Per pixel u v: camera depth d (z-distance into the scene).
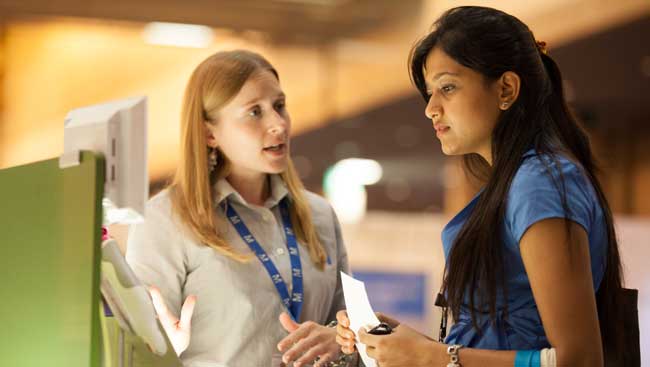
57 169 1.72
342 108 9.81
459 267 1.95
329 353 2.43
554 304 1.76
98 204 1.62
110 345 1.91
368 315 2.12
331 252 2.84
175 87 8.99
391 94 9.70
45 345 1.73
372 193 10.59
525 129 1.96
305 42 9.30
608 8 8.73
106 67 8.96
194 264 2.57
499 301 1.93
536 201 1.81
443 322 2.15
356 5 8.72
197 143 2.62
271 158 2.61
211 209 2.60
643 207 11.62
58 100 8.95
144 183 1.79
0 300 1.91
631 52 9.45
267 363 2.56
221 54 2.69
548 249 1.77
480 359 1.83
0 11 8.51
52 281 1.72
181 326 2.28
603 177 2.09
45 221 1.75
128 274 1.92
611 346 2.02
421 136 10.37
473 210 1.99
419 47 2.08
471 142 2.01
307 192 2.96
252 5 8.66
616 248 2.04
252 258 2.60
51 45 8.82
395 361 1.92
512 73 1.96
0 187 1.94
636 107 11.27
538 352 1.77
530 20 8.71
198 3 8.62
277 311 2.60
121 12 8.69
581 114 11.31
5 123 8.92
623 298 2.04
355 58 9.46
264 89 2.61
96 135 1.80
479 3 8.45
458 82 1.98
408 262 8.62
